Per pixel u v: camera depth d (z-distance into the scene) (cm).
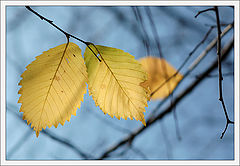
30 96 39
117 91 40
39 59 40
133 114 40
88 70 40
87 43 40
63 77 40
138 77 40
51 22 39
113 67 40
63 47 40
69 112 39
